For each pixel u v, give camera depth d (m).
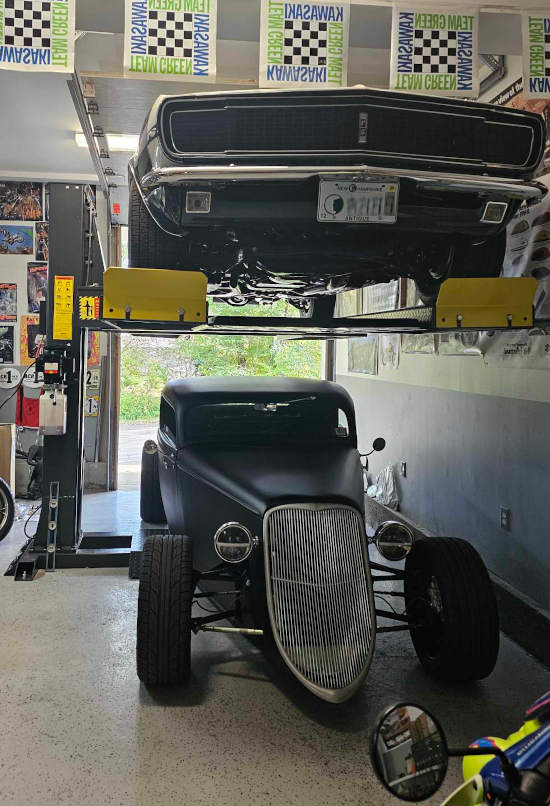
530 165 3.42
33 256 8.13
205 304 3.69
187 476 4.18
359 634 3.12
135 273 3.62
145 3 3.38
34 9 3.35
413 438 6.09
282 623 3.10
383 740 1.43
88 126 5.54
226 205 3.37
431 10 3.55
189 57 3.41
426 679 3.58
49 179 8.05
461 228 3.58
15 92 5.60
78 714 3.13
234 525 3.22
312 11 3.49
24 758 2.79
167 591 3.30
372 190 3.27
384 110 3.24
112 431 8.48
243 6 4.14
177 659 3.27
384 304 6.86
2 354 8.13
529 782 1.45
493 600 3.40
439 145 3.32
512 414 4.39
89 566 5.26
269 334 4.98
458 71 3.57
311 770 2.75
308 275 4.44
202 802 2.54
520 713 3.22
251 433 4.48
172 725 3.06
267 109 3.21
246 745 2.92
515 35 4.16
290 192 3.35
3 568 5.25
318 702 3.30
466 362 5.06
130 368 13.43
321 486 3.52
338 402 4.59
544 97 3.60
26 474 8.01
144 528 5.89
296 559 3.20
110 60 4.55
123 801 2.53
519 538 4.30
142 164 3.56
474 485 4.93
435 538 3.64
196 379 4.89
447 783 2.69
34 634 4.02
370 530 6.70
